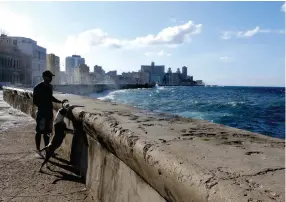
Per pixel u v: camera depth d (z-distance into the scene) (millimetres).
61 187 3949
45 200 3492
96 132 3410
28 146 6363
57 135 4801
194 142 2199
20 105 14305
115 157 2979
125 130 2650
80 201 3502
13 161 5152
